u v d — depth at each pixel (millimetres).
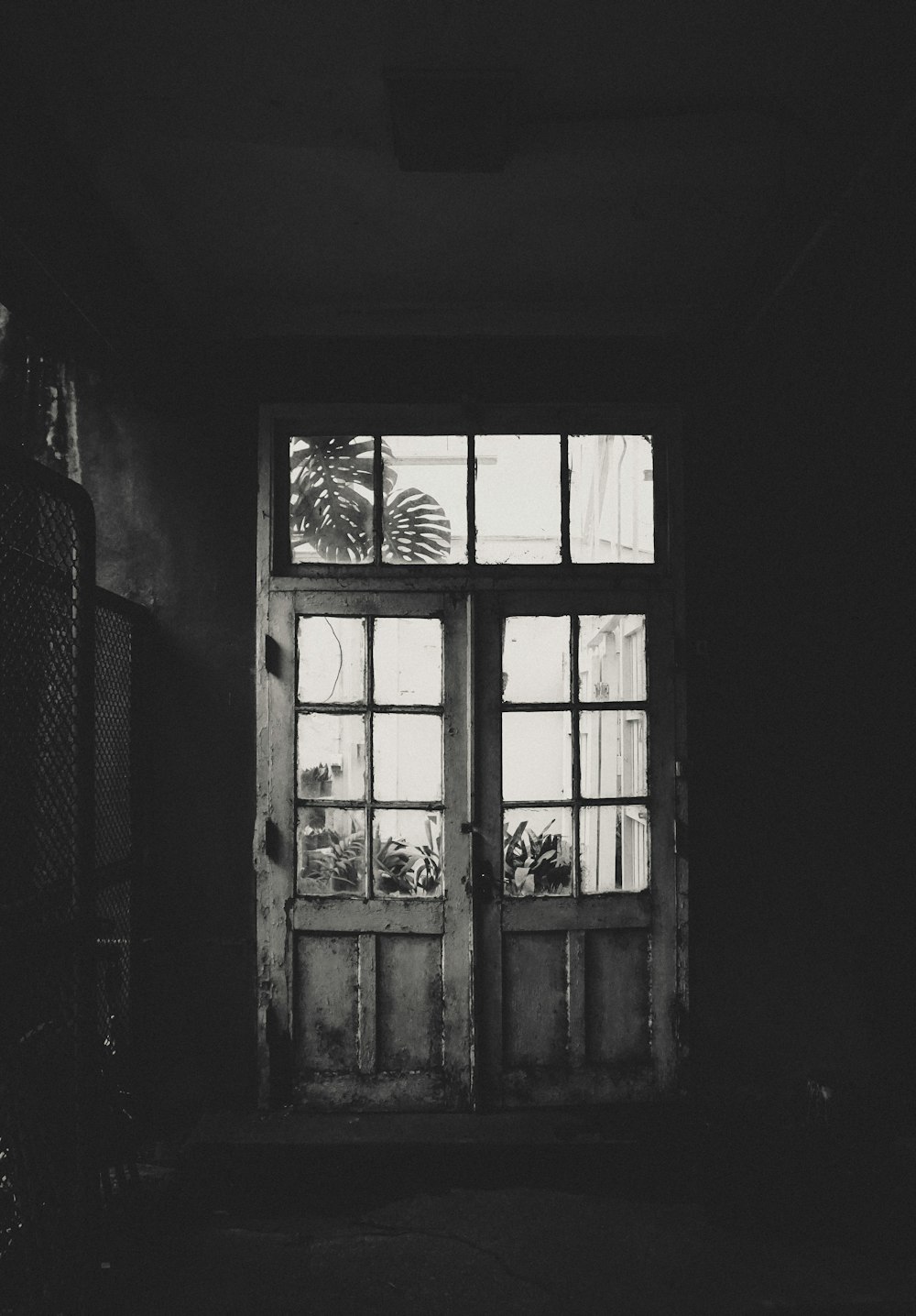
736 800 3496
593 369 3605
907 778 3477
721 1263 2562
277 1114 3340
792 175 2611
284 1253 2623
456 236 3014
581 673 3557
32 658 2018
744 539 3539
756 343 3559
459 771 3480
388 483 3652
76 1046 2107
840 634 3508
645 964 3473
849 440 3504
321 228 2951
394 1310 2361
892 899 3445
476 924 3430
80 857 2135
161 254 3010
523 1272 2525
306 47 2094
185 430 3547
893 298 3152
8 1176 1890
